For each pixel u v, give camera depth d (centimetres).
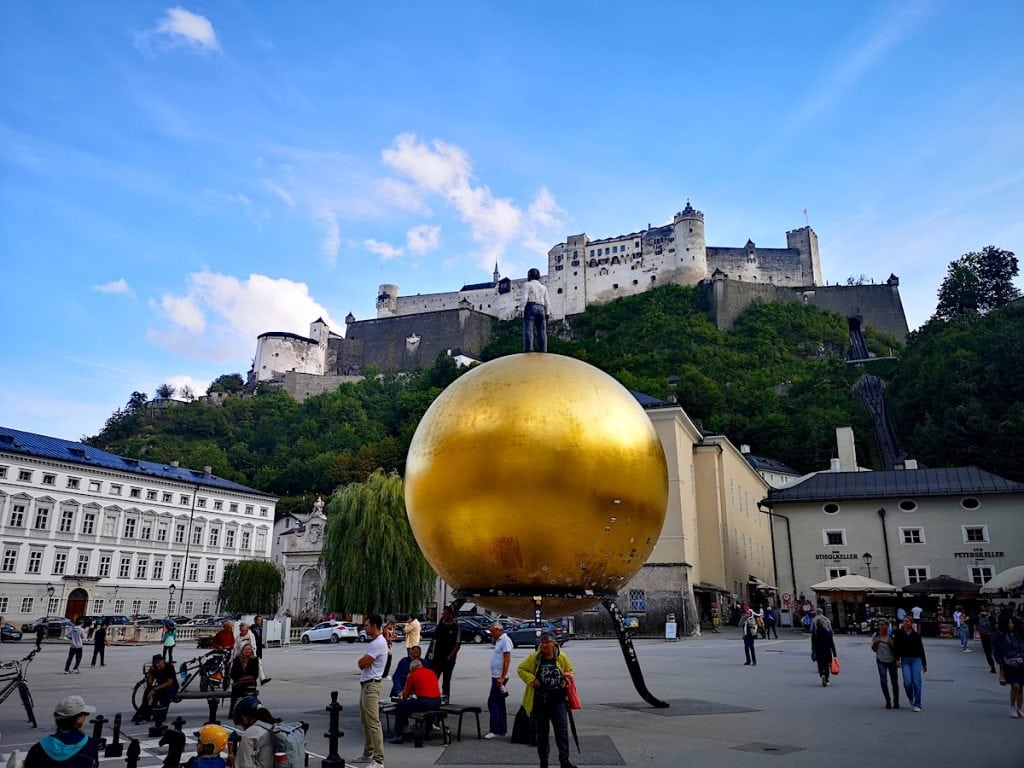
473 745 1052
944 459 8012
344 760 948
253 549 8050
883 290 14462
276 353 16738
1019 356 8325
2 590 5916
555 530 962
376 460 10838
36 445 6550
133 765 805
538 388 1017
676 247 15588
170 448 12688
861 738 1081
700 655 2658
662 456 1105
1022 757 955
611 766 889
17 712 1444
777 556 4862
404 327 16662
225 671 1579
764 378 12212
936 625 3812
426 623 4309
